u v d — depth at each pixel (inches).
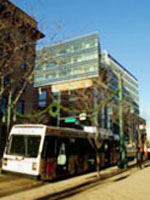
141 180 548.4
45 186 423.8
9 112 567.2
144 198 349.1
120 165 759.1
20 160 473.7
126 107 1533.0
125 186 460.4
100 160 700.7
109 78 930.7
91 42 1364.4
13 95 722.2
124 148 773.9
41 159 456.1
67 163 532.1
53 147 492.4
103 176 568.7
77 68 1366.9
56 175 488.7
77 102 1195.3
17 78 545.3
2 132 808.3
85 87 952.3
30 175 451.8
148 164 999.6
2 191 357.1
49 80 1910.7
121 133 778.8
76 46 1414.9
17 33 546.0
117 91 723.4
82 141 609.6
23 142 490.9
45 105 2026.3
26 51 553.0
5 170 490.9
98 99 810.8
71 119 1091.3
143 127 1322.6
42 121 1246.9
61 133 526.3
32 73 515.2
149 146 1293.1
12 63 528.7
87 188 431.8
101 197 349.4
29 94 1197.7
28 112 1165.1
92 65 1293.1
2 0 509.4
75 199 332.8
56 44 500.1
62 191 378.9
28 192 357.7
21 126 512.1
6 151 505.4
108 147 767.7
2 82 490.3
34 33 546.3
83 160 602.2
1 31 518.3
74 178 532.4
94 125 684.7
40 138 471.8
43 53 491.8
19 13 541.6
